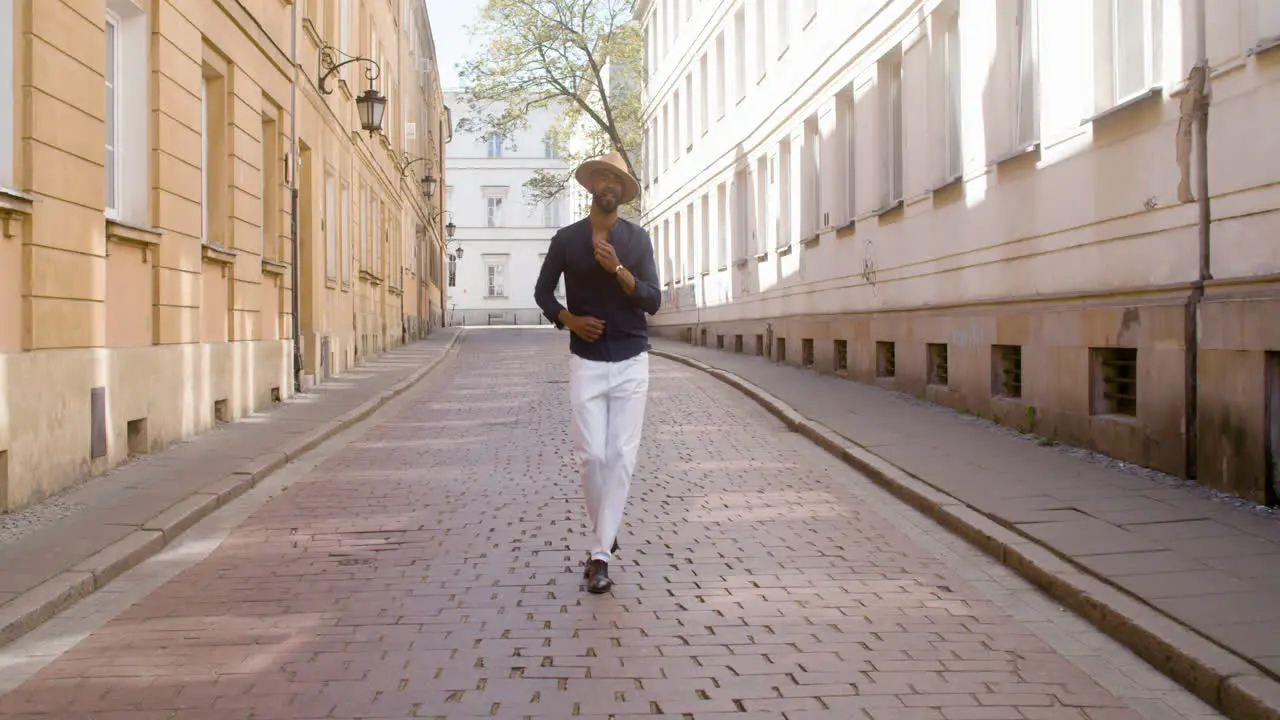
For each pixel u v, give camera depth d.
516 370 23.88
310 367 18.30
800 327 21.30
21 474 7.75
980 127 12.65
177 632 5.36
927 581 6.30
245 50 13.58
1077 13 10.23
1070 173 10.38
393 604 5.82
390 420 14.25
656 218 41.03
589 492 6.19
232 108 13.04
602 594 6.00
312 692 4.54
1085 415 9.95
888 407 13.80
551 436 12.55
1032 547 6.57
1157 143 8.82
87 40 8.83
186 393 11.37
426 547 7.11
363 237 25.34
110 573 6.33
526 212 76.94
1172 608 5.26
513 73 41.25
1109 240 9.62
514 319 77.06
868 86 17.08
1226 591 5.53
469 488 9.21
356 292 24.03
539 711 4.33
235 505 8.50
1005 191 11.95
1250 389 7.49
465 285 76.94
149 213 10.46
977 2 12.71
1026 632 5.38
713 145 30.53
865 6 17.09
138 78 10.29
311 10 18.14
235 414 13.16
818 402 14.57
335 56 20.39
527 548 7.07
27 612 5.40
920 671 4.81
